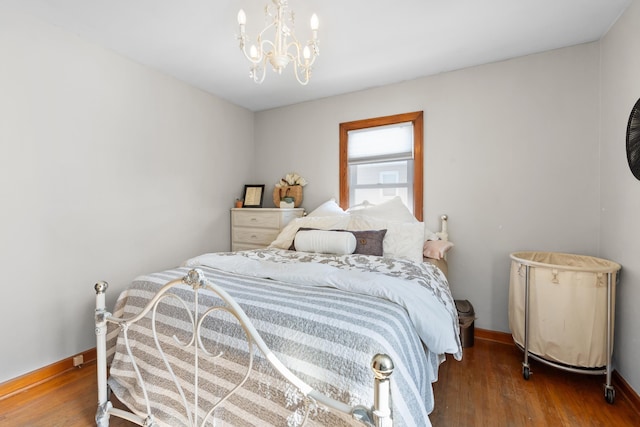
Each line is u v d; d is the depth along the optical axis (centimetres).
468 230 250
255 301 117
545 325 178
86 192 208
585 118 212
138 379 124
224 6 172
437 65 245
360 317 102
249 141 359
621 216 177
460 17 183
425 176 265
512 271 203
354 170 305
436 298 142
